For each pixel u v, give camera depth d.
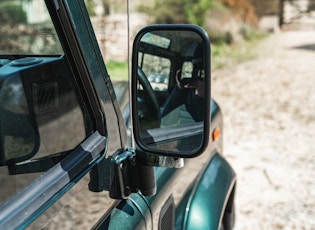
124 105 2.17
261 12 22.30
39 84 1.25
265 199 4.91
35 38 1.84
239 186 5.22
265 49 16.39
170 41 1.65
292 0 28.94
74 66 1.34
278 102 9.10
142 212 1.67
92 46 1.39
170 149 1.61
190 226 2.30
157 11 14.34
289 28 23.88
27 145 1.20
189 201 2.40
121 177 1.54
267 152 6.31
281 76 11.65
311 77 11.43
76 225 1.29
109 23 10.19
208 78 1.52
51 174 1.23
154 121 1.69
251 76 11.73
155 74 1.72
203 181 2.56
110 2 11.13
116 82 2.54
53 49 1.52
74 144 1.34
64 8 1.28
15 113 1.18
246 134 7.11
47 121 1.26
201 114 1.59
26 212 1.11
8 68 1.23
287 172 5.61
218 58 14.01
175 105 1.69
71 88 1.34
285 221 4.46
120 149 1.56
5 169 1.13
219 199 2.53
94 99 1.40
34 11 2.01
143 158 1.59
